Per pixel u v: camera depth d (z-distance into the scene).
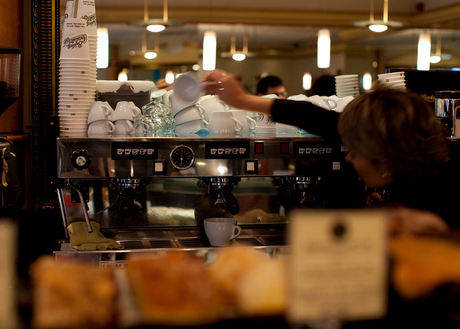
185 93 1.53
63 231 1.66
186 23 4.81
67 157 1.35
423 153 0.95
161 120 1.58
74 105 1.48
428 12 5.58
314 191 1.60
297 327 0.55
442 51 5.61
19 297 0.53
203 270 0.58
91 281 0.55
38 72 2.15
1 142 1.21
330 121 1.38
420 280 0.56
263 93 4.14
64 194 1.53
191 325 0.54
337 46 5.40
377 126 0.95
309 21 5.30
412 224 0.66
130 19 4.55
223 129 1.55
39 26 2.14
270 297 0.55
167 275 0.55
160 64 4.68
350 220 0.53
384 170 0.98
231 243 1.53
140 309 0.54
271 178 1.69
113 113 1.50
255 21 5.14
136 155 1.38
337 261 0.53
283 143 1.48
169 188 1.63
